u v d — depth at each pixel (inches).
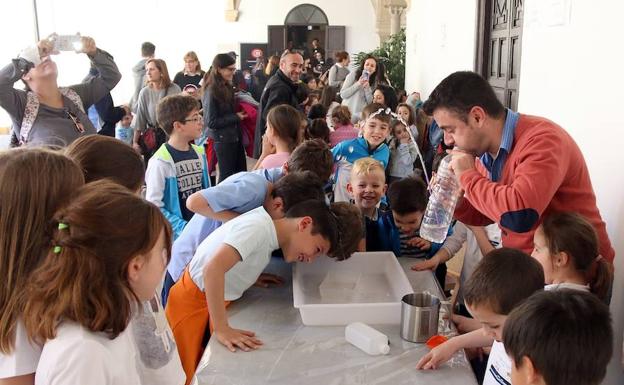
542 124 59.1
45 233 37.2
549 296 38.9
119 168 55.6
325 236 63.6
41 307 34.9
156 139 195.5
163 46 522.0
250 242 61.9
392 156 145.3
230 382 50.6
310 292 69.1
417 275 77.0
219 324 58.8
